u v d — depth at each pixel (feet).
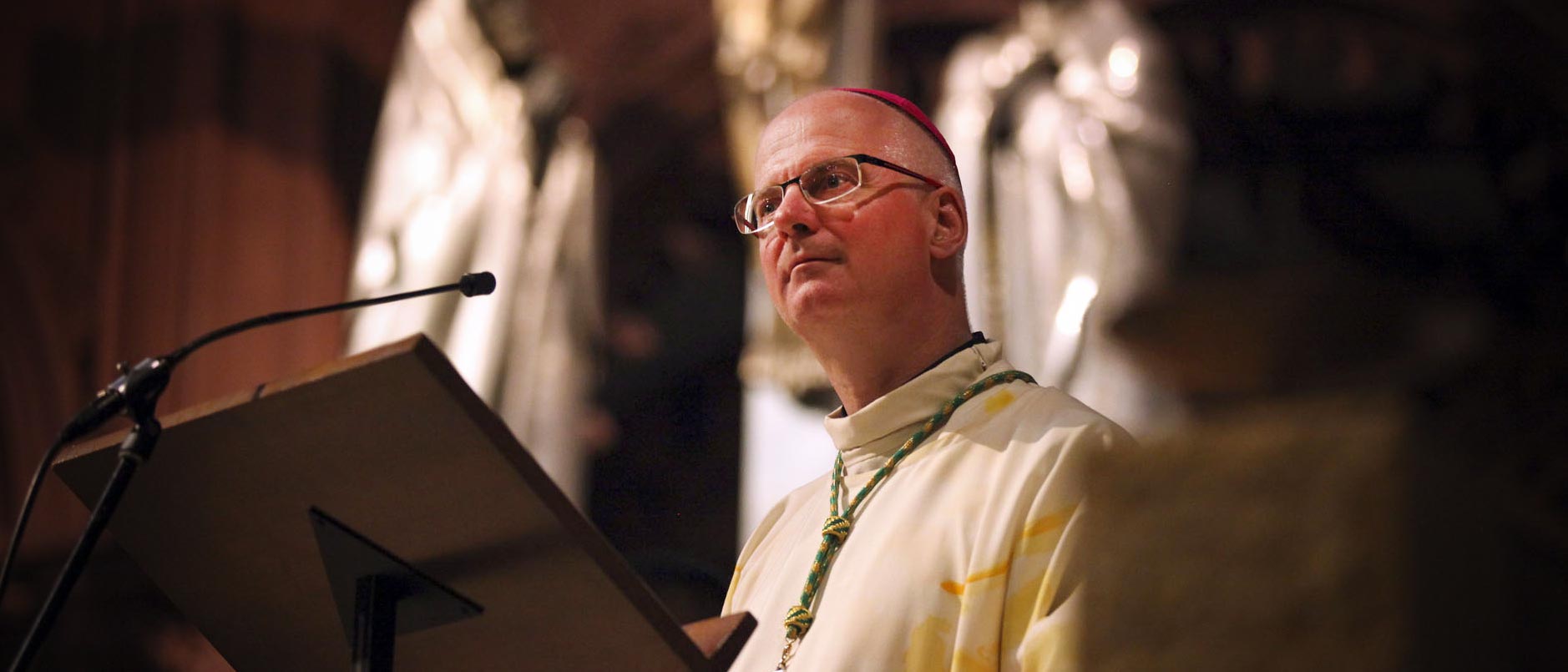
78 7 97.60
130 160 94.99
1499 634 10.25
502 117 87.66
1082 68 76.89
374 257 84.02
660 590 52.29
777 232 29.12
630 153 93.76
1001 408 27.04
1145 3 86.63
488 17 88.79
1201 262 74.43
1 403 91.15
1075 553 22.57
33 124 95.76
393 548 22.15
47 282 93.35
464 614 22.62
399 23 102.22
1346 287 10.61
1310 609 10.93
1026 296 71.82
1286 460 10.97
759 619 27.20
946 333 29.19
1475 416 10.55
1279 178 80.18
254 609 24.66
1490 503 10.39
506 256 84.38
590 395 85.51
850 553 26.16
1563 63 73.51
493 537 21.49
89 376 92.32
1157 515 12.02
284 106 97.66
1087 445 24.53
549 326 84.28
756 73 80.02
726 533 88.53
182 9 97.09
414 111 87.45
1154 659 11.81
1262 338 10.61
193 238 93.50
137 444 21.97
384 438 20.83
